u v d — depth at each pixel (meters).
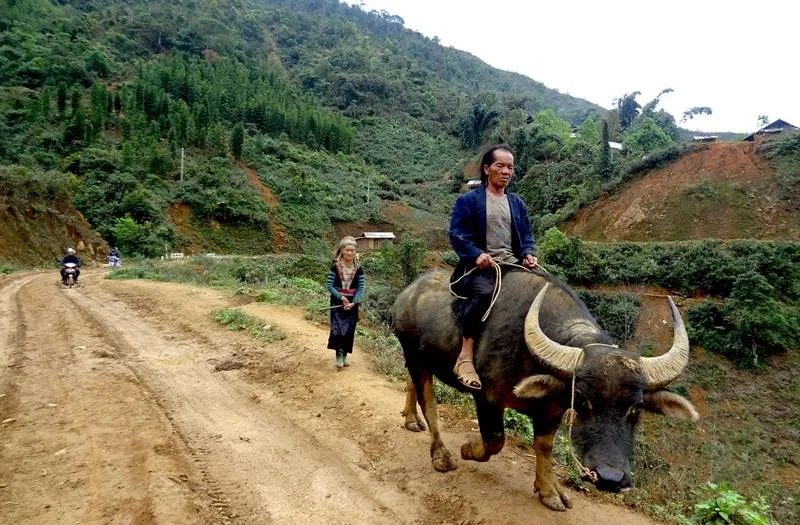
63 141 65.56
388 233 71.00
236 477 4.85
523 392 3.60
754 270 30.73
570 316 4.18
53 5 118.25
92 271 34.75
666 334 30.94
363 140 111.19
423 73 149.75
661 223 45.59
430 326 4.98
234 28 151.38
